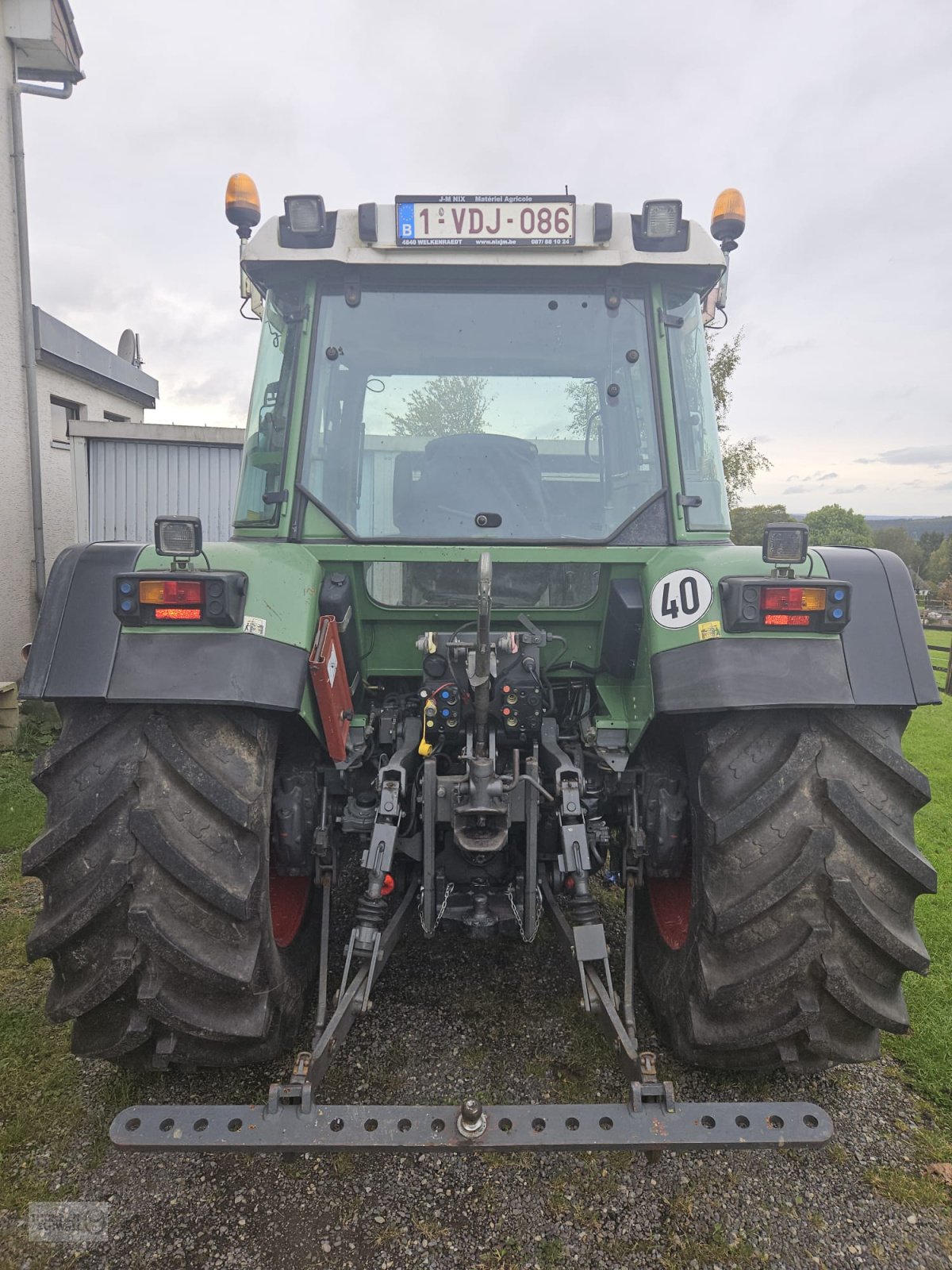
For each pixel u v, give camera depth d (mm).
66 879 1960
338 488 2609
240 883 1970
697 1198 2021
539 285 2658
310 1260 1850
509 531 2596
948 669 10773
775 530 2051
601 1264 1842
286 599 2207
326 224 2527
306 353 2600
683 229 2539
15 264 7469
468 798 2311
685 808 2516
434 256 2537
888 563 2232
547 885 2615
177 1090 2373
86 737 2029
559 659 2727
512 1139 1697
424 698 2426
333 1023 2072
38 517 7793
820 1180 2084
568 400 2658
